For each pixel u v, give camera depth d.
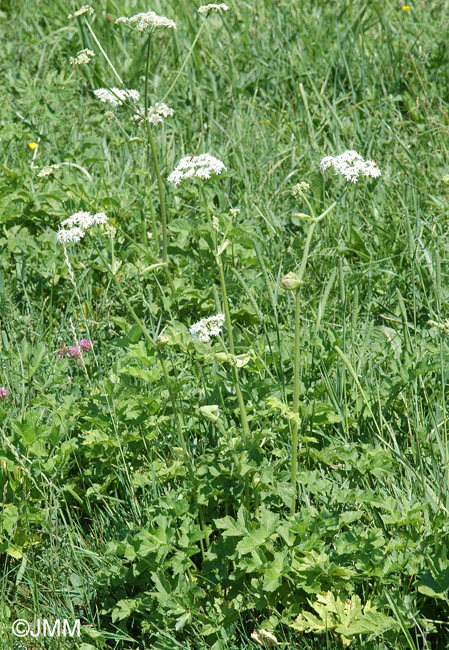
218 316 2.20
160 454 2.69
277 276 3.61
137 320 2.36
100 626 2.29
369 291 3.57
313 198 3.95
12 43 6.04
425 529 2.26
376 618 2.05
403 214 3.99
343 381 2.80
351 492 2.29
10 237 3.71
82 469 2.72
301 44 5.81
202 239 3.56
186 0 6.27
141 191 3.93
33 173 4.07
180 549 2.28
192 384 2.96
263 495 2.30
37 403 2.75
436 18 6.13
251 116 4.98
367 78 5.42
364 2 6.20
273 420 2.66
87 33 5.57
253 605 2.19
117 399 2.62
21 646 2.21
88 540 2.54
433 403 2.79
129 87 5.36
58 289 3.67
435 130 4.67
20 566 2.40
